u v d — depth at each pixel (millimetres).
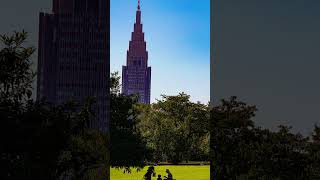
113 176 8102
